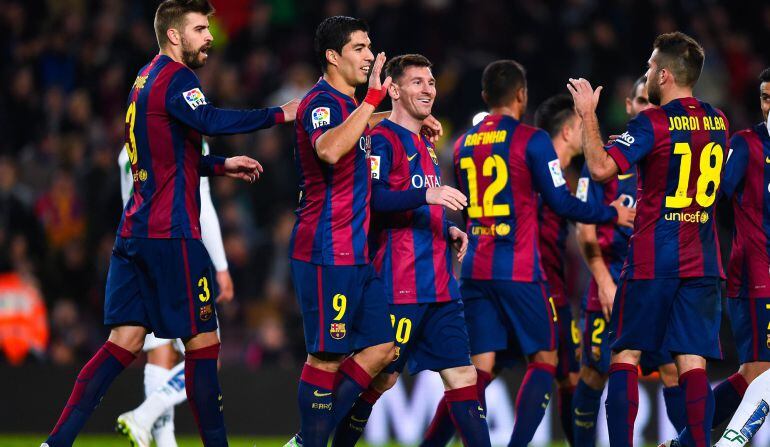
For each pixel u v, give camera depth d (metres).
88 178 43.44
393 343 20.78
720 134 20.61
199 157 20.33
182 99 19.53
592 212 22.45
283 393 32.56
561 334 24.92
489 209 22.97
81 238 41.84
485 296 23.16
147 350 24.81
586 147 20.05
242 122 19.72
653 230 20.45
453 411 21.55
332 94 20.06
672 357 21.02
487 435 21.41
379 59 19.11
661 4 51.09
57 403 31.94
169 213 19.81
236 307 40.72
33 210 41.81
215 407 20.31
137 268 20.06
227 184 43.28
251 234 43.47
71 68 49.38
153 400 23.31
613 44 49.00
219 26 52.12
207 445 20.38
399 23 48.41
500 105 23.30
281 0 52.28
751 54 53.66
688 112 20.44
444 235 21.86
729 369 33.12
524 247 22.86
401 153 21.48
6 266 37.62
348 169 19.95
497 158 22.80
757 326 21.83
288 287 41.59
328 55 20.23
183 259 19.88
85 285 39.91
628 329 20.61
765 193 21.69
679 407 22.59
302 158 20.09
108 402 31.88
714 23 52.69
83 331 38.78
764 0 54.72
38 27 51.25
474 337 23.20
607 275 23.75
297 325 40.00
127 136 20.11
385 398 31.86
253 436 32.38
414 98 21.59
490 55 49.19
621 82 48.03
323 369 20.27
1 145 46.28
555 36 48.94
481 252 23.05
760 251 21.78
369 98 19.02
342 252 19.97
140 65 48.41
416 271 21.36
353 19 20.34
